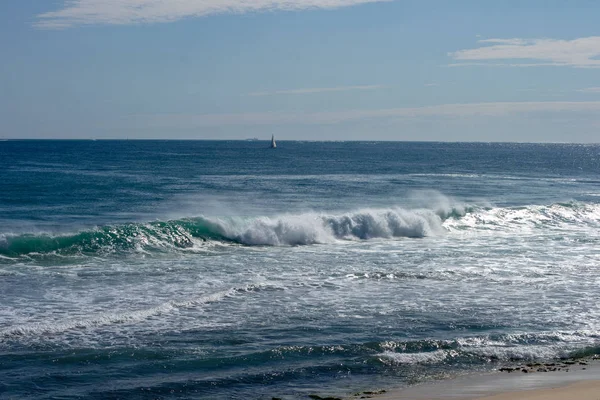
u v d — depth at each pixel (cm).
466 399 894
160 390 946
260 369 1034
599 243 2367
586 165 9744
